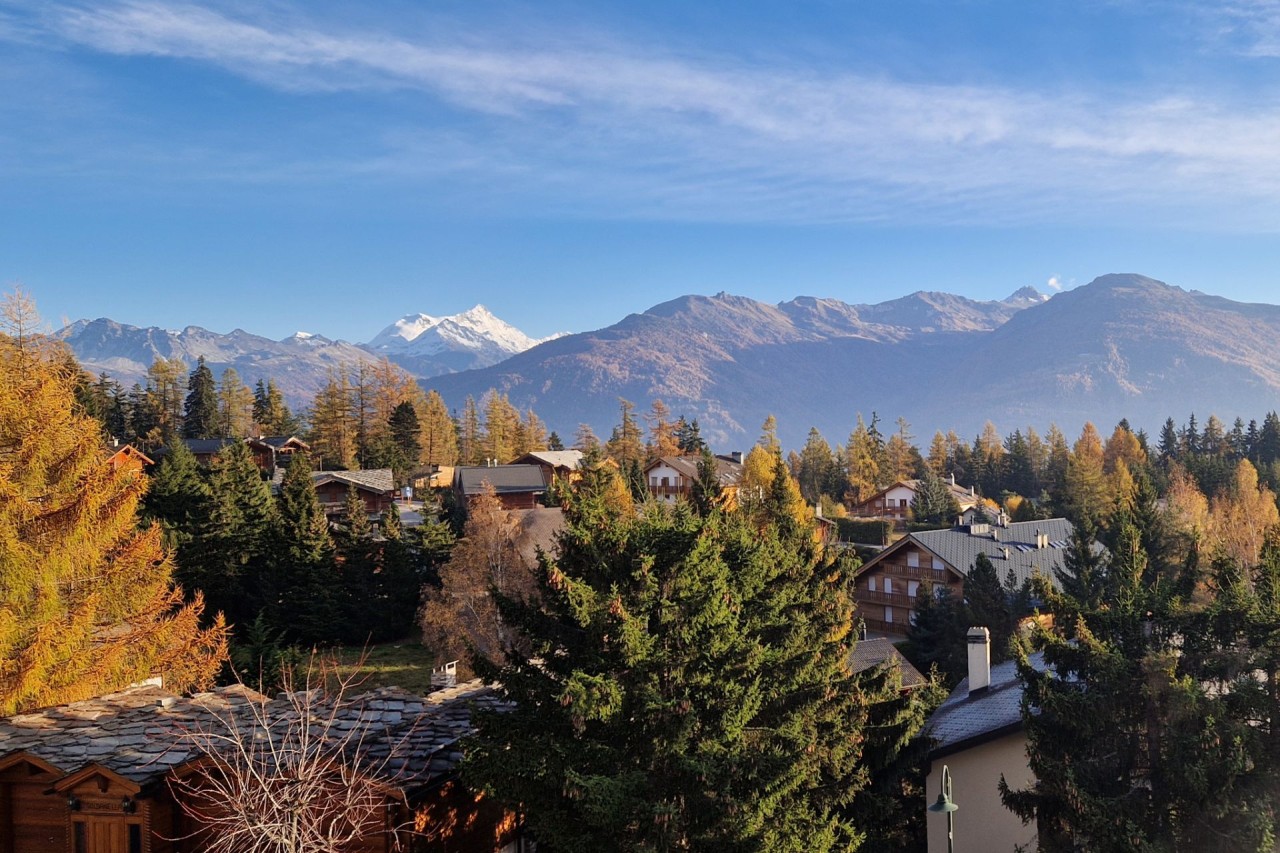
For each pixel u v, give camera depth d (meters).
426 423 143.00
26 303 28.70
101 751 15.95
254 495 67.19
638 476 95.44
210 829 15.24
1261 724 17.77
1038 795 19.28
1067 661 19.05
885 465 146.12
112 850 15.27
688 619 16.27
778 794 15.13
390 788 14.73
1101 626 19.22
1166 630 18.88
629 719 15.41
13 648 21.77
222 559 58.00
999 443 163.88
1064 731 18.77
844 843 19.38
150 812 15.09
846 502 132.62
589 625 15.89
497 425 151.50
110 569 25.09
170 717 17.64
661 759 15.21
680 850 14.70
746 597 20.11
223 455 71.81
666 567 17.23
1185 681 17.06
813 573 33.25
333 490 95.12
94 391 122.50
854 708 21.80
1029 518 99.94
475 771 15.17
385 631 58.97
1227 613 18.31
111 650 23.48
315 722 16.89
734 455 163.50
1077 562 53.41
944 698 31.88
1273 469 117.31
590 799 14.03
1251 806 16.59
